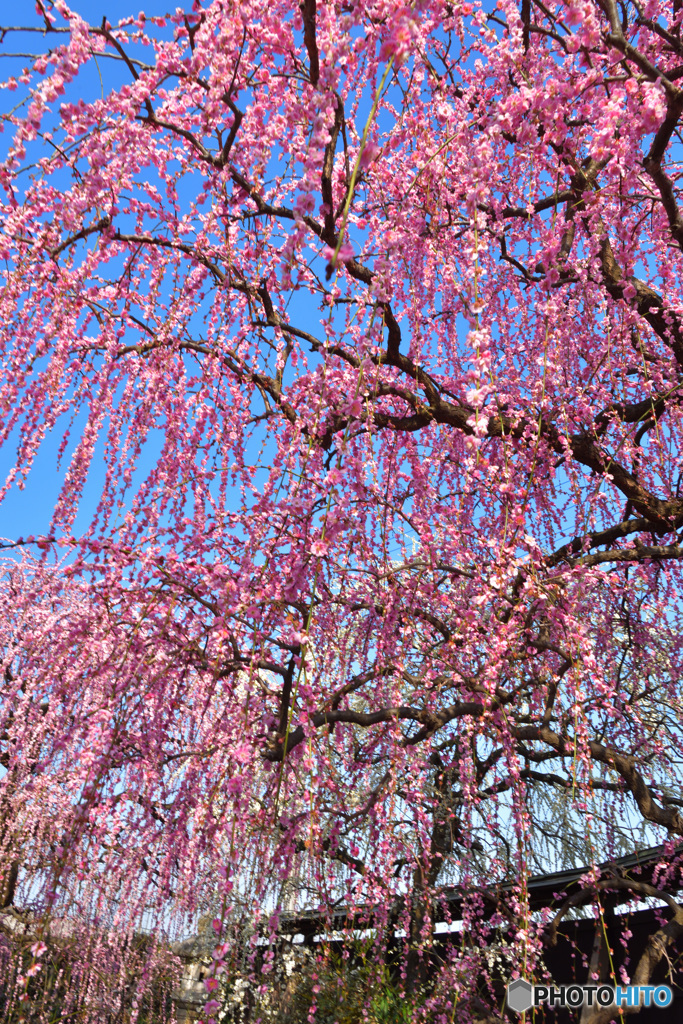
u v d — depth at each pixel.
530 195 4.70
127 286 4.12
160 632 3.87
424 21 4.36
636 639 5.40
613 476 4.79
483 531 5.27
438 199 4.56
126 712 3.86
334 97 2.78
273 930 3.62
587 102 4.07
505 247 5.14
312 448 3.71
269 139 4.02
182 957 6.87
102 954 5.69
